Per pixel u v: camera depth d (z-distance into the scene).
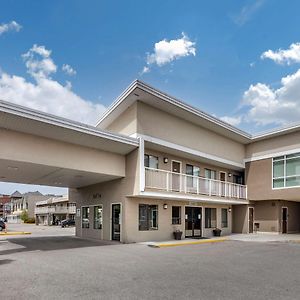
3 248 15.09
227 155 23.83
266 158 24.14
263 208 24.97
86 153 16.00
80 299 6.33
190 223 21.53
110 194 19.20
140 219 18.30
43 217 66.62
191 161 22.27
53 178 18.53
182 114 19.69
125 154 17.97
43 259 11.48
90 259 11.53
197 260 11.42
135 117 17.42
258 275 8.81
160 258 11.87
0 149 12.68
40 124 13.22
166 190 18.08
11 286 7.36
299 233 25.30
